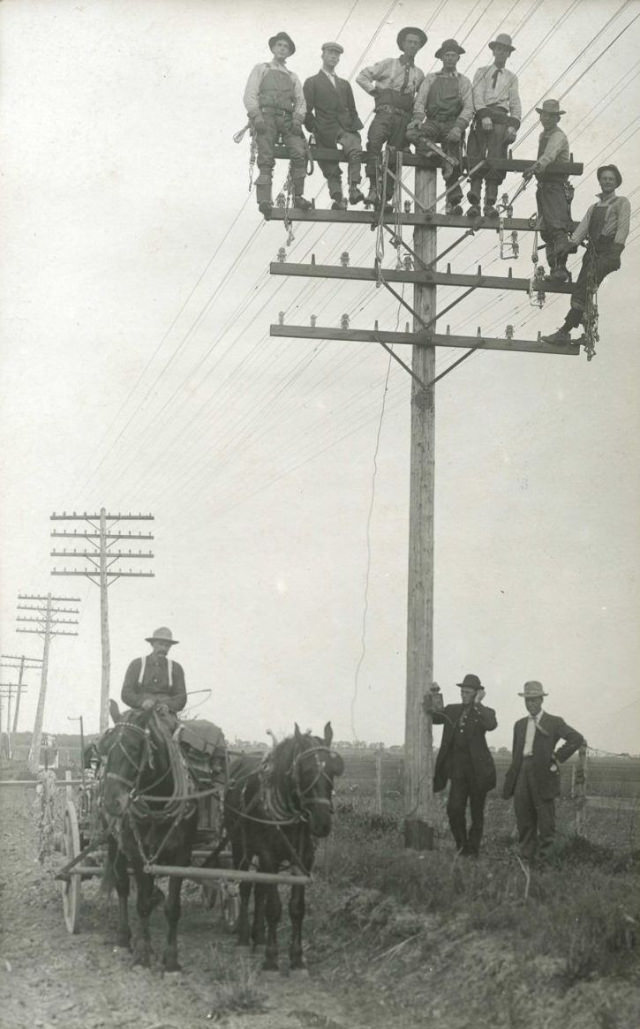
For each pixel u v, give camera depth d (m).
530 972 8.59
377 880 11.84
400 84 14.99
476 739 13.32
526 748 12.84
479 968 9.07
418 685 14.40
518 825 12.83
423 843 13.95
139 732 10.57
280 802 10.03
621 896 9.46
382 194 14.82
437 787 13.52
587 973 8.30
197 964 10.32
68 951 10.66
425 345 15.14
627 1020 7.58
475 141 15.38
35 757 55.75
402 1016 8.80
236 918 11.80
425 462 14.91
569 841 12.49
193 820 10.53
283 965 10.09
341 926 11.20
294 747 10.09
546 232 15.52
